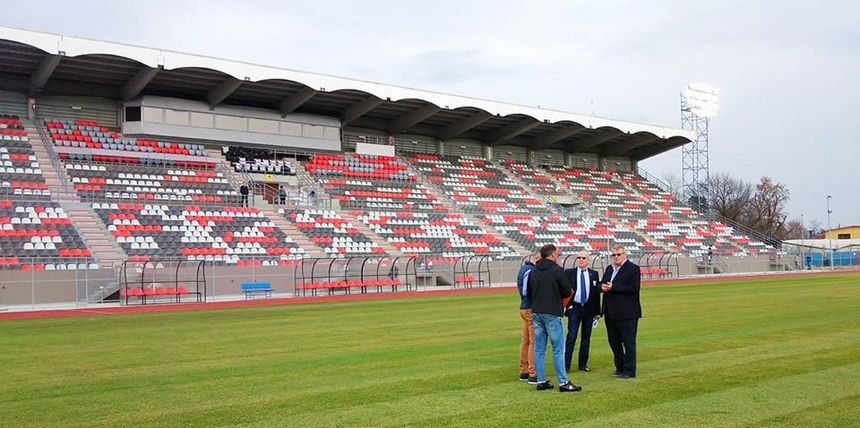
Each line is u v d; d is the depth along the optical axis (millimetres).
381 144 53812
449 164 57219
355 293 35281
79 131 41625
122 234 34906
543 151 64625
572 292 10672
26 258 29969
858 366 11898
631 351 11117
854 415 8625
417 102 49469
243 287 31969
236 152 45969
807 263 62281
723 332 16641
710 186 97562
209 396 9984
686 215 66188
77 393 10242
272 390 10359
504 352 13875
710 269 54969
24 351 14531
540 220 54156
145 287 30516
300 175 47594
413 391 10203
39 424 8516
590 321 11898
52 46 35062
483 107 50438
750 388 10211
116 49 36719
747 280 44281
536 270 10406
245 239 37906
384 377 11297
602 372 11656
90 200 37031
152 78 41000
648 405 9234
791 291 31562
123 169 40438
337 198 46812
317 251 39312
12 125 39688
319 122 49719
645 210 63469
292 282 35375
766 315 20547
